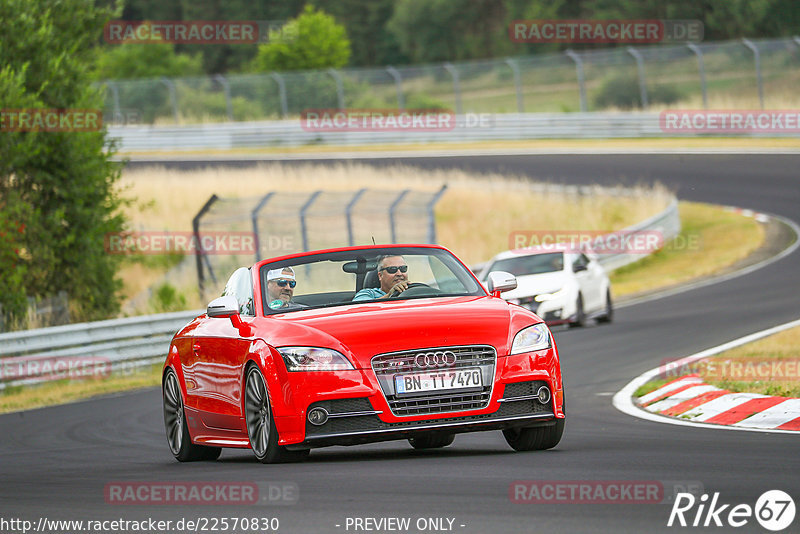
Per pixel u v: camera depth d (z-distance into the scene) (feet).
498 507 65.82
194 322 112.27
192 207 436.76
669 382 147.74
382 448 107.86
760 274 304.09
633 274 355.36
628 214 416.67
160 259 378.12
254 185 459.73
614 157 511.81
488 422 86.58
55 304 260.42
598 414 127.24
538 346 89.86
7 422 166.30
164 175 484.74
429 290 100.22
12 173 260.83
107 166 277.23
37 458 118.01
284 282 99.30
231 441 99.14
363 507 67.97
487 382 87.40
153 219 424.46
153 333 238.68
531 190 446.19
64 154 262.88
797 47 569.64
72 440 136.46
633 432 108.06
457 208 430.20
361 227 410.52
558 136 565.53
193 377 106.32
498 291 101.60
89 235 268.00
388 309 92.43
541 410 89.40
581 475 76.79
